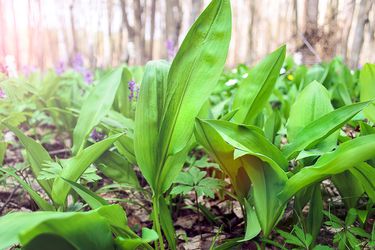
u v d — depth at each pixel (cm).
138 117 34
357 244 32
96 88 48
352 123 56
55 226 21
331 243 40
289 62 144
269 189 33
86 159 35
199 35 34
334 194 50
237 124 33
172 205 52
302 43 188
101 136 56
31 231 20
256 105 43
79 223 23
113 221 28
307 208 48
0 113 57
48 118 85
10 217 24
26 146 40
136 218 48
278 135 51
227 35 34
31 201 51
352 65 188
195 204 52
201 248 42
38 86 108
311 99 41
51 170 38
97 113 45
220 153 36
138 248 36
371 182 33
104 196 55
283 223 43
